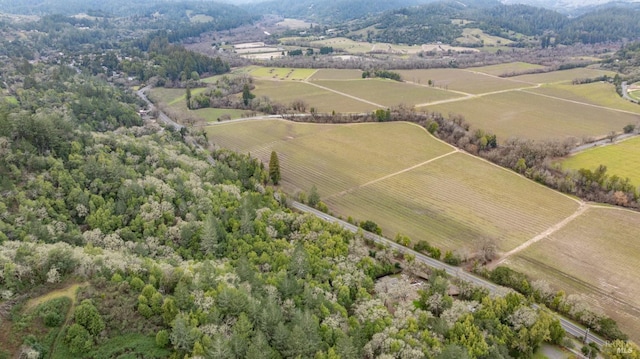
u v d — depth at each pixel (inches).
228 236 4522.6
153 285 3282.5
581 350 3550.7
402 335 3284.9
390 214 5880.9
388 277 4522.6
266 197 5753.0
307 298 3513.8
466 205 6053.2
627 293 4320.9
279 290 3631.9
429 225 5600.4
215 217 4726.9
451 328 3430.1
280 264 4168.3
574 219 5644.7
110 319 2915.8
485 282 4458.7
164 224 4576.8
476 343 3277.6
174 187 5260.8
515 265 4758.9
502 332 3513.8
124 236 4338.1
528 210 5895.7
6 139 4928.6
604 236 5270.7
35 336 2755.9
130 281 3248.0
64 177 4788.4
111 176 5083.7
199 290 3250.5
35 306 2918.3
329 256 4453.7
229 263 4089.6
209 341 2792.8
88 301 2923.2
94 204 4677.7
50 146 5315.0
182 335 2807.6
